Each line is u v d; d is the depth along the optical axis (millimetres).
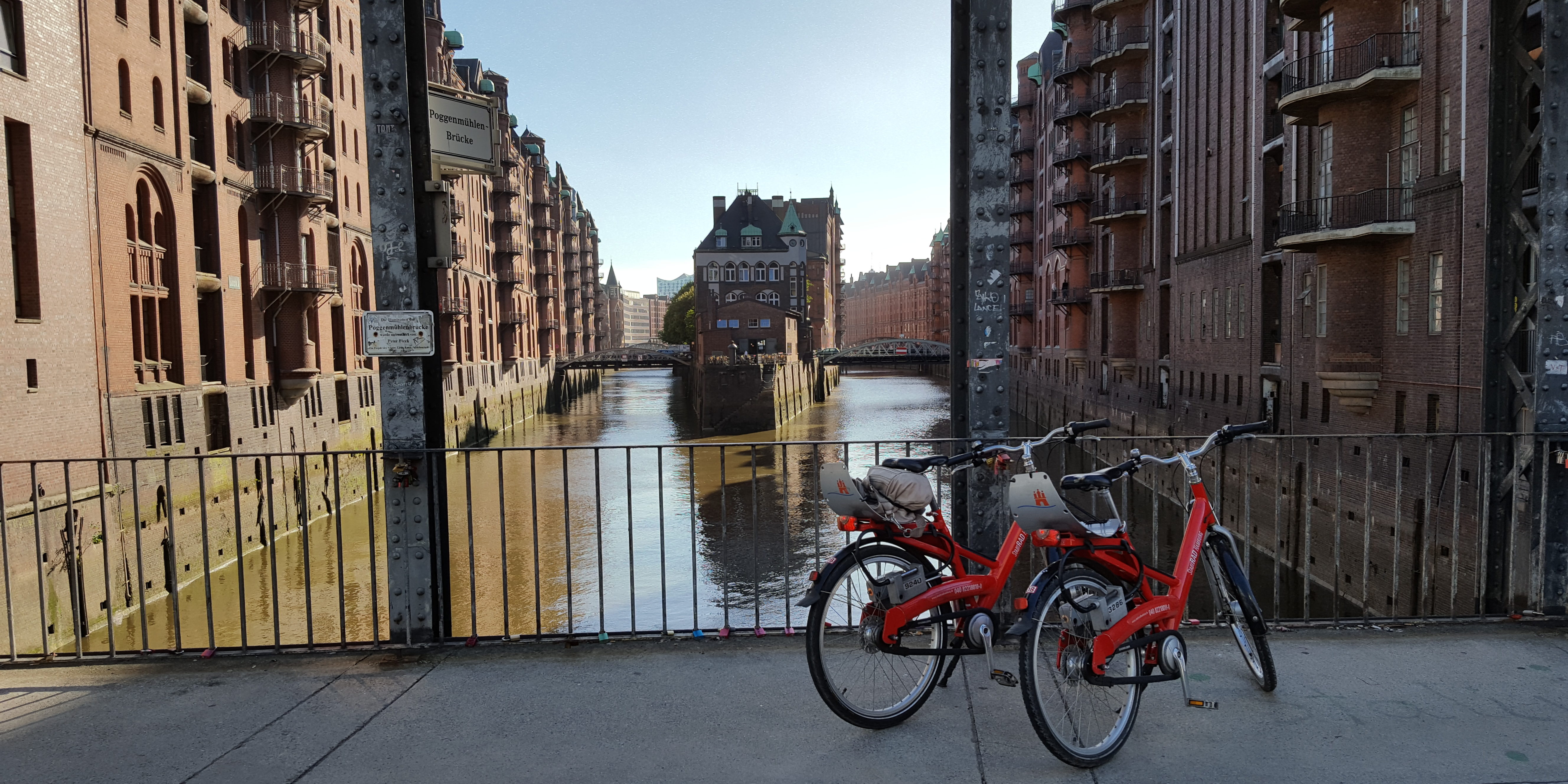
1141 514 27797
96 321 23500
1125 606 3664
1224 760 3578
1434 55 19453
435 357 5059
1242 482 29984
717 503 37094
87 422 22812
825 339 154000
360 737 3869
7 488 19594
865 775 3479
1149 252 44844
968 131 4992
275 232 35344
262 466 32781
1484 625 5250
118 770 3576
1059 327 66188
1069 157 54344
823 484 3834
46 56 21891
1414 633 5113
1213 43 35031
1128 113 45875
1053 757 3629
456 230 64938
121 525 23500
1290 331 27000
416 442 4918
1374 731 3822
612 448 5059
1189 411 37688
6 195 20234
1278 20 29406
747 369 72438
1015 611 4949
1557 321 5301
